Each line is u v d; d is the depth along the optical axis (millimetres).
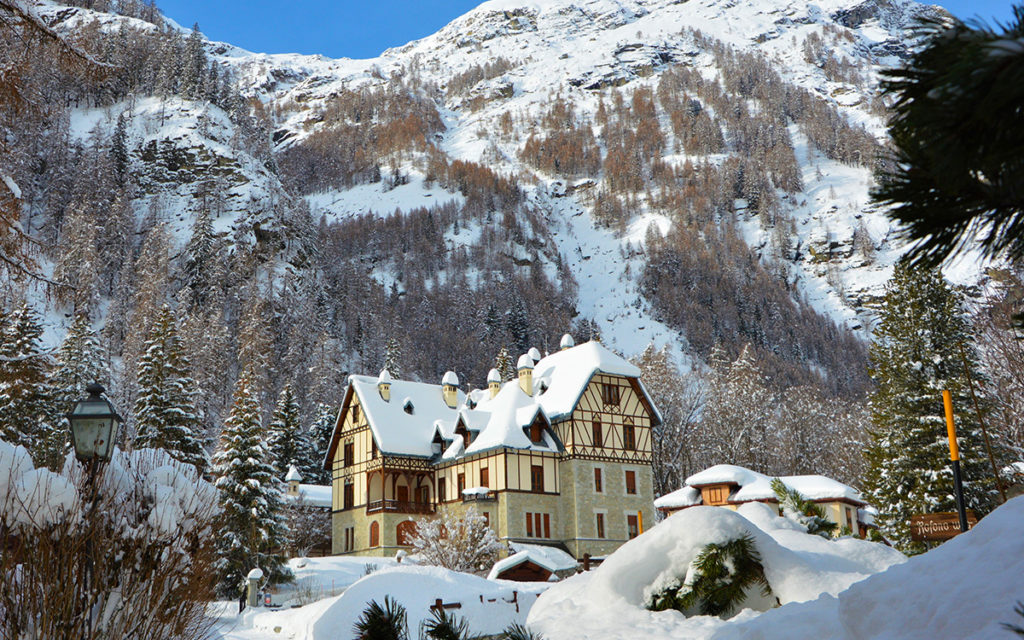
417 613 17438
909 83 2564
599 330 174250
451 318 166125
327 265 169625
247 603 33531
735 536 9875
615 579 10062
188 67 187125
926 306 34625
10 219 11523
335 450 58844
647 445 55281
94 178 141625
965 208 2820
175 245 138375
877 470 35906
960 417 32844
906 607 5953
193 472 10711
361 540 54406
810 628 7211
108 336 101625
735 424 66062
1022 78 2094
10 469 8172
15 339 35969
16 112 11367
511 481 50125
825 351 184750
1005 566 5633
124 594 8289
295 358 107625
